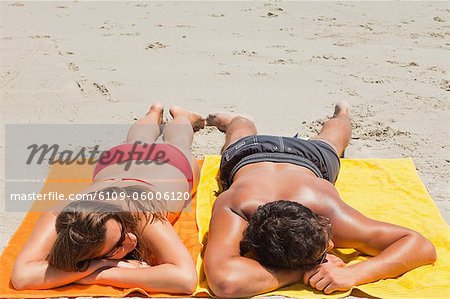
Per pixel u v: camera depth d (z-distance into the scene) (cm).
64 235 285
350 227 314
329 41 731
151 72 620
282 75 616
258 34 758
